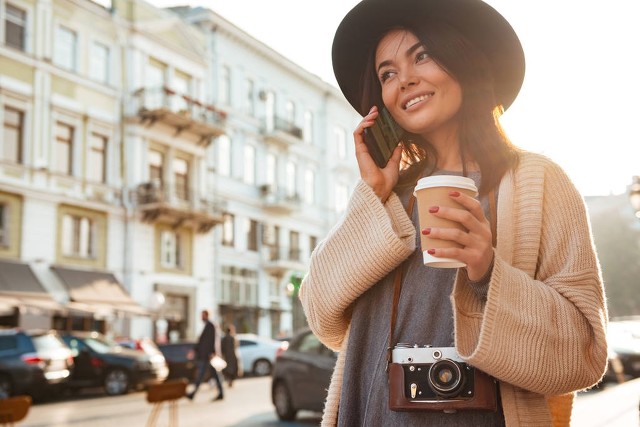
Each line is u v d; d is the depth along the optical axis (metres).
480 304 1.40
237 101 34.19
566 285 1.40
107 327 26.05
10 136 23.84
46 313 23.38
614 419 10.23
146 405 15.13
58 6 25.52
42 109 24.72
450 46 1.58
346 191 42.75
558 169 1.51
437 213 1.27
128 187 27.52
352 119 43.91
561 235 1.46
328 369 11.05
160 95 28.42
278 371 11.86
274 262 34.94
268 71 36.62
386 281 1.57
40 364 16.09
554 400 1.50
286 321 35.91
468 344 1.36
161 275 28.50
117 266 26.83
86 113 26.16
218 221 30.56
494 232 1.50
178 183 30.02
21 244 23.59
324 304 1.59
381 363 1.51
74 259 25.31
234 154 33.75
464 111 1.59
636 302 58.09
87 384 18.23
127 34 28.08
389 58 1.67
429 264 1.31
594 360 1.35
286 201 36.41
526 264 1.45
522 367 1.29
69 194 25.28
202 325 30.50
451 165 1.68
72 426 11.38
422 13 1.66
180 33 30.70
